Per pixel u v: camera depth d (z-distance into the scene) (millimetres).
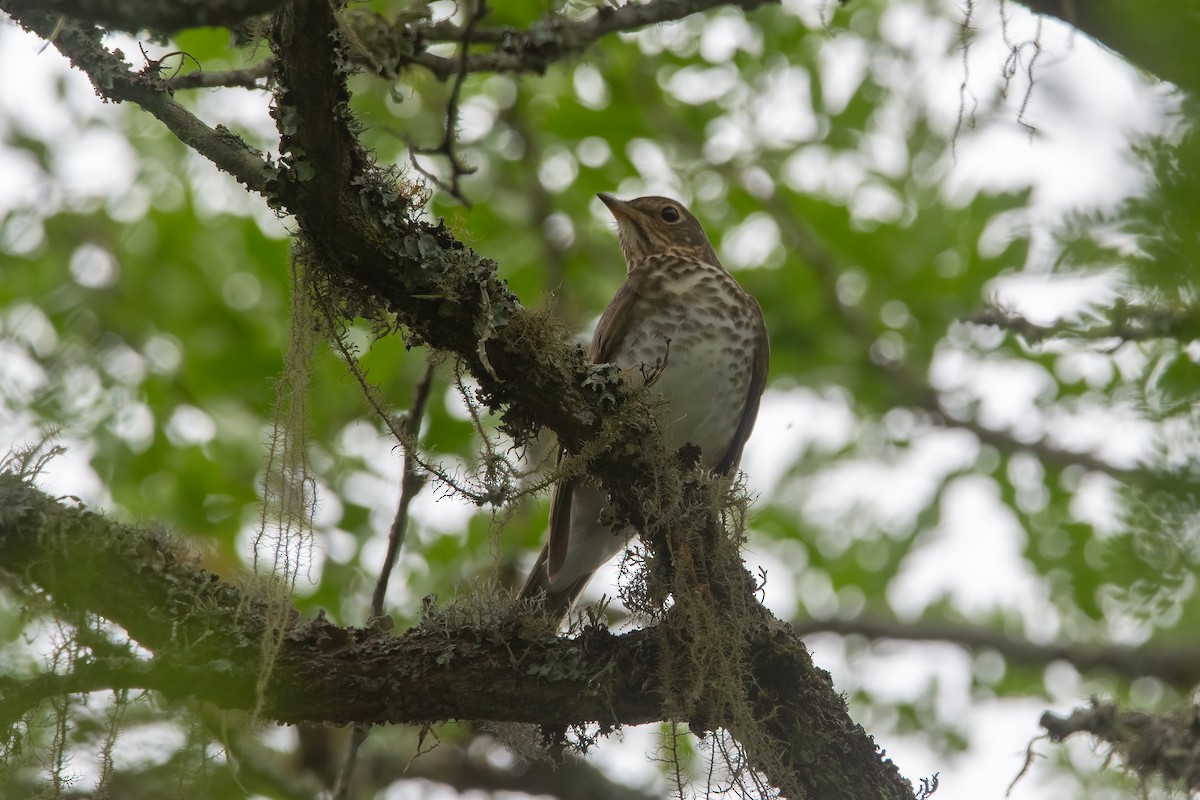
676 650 7648
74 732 7805
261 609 7375
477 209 14578
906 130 14172
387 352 13039
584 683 7652
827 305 15148
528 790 13344
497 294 7242
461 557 13289
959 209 14664
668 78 14734
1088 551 14258
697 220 14047
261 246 13508
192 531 13039
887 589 15094
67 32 7246
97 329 13680
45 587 6988
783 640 7805
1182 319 8969
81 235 13953
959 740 14383
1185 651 13242
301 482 7070
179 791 7043
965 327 14734
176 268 13867
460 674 7566
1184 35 6488
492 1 13109
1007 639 14297
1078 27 7539
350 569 13000
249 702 7211
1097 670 13797
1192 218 6473
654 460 7641
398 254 6969
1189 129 6449
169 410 13594
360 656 7504
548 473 7598
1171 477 7965
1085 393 14539
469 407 7332
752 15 14305
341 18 6543
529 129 14734
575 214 15352
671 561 7734
